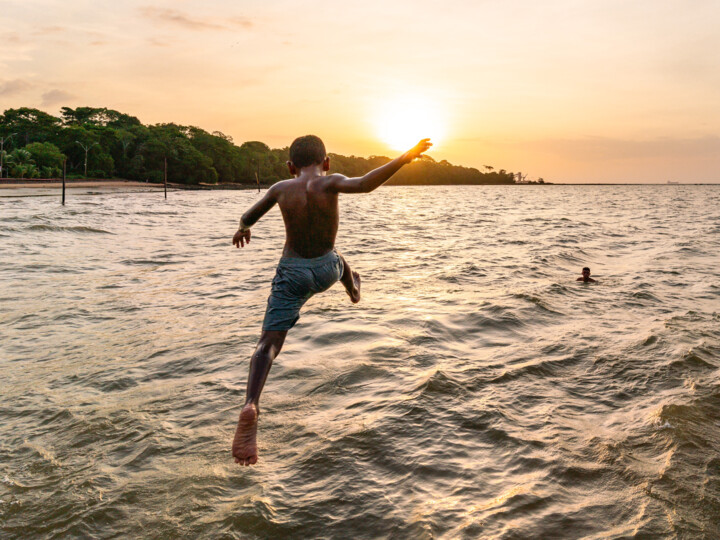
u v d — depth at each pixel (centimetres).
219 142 16225
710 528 327
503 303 941
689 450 426
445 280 1219
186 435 451
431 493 359
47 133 12256
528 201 8825
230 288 1117
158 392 550
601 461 405
